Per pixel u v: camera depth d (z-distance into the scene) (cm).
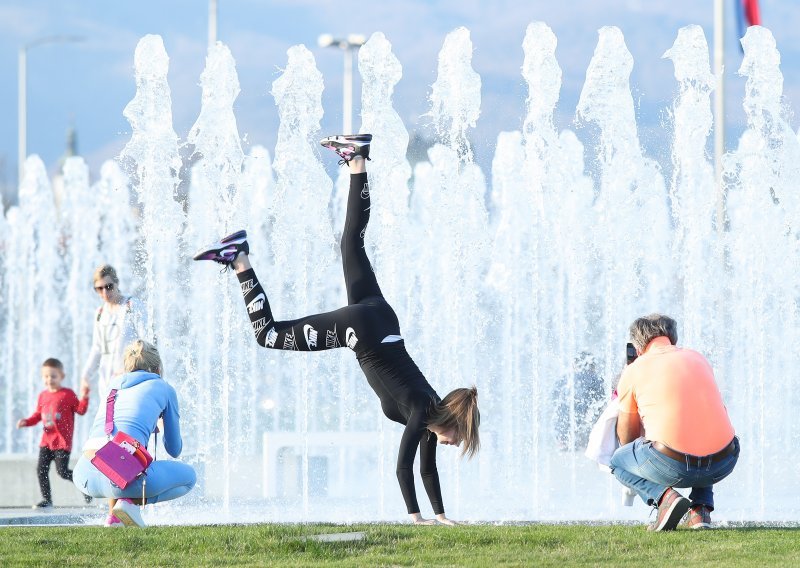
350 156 1659
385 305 1565
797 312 2717
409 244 3050
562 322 2978
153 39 2348
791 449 2548
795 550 1247
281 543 1296
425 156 3047
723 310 2791
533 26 2748
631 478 1430
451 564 1184
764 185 2711
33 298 4372
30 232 4388
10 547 1306
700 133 2753
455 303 3081
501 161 3312
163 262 3062
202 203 2755
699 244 2792
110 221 4412
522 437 2688
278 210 2845
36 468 2133
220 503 2069
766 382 2742
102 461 1507
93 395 3247
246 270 1599
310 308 2912
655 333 1449
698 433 1371
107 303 1964
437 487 1523
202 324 3059
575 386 2602
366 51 2716
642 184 2822
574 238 2936
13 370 4228
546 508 1939
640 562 1184
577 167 2902
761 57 2641
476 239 3075
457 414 1482
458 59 2711
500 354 3116
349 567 1173
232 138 2528
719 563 1172
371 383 1538
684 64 2731
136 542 1322
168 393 1603
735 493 2133
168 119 2370
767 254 2733
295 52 2666
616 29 2752
